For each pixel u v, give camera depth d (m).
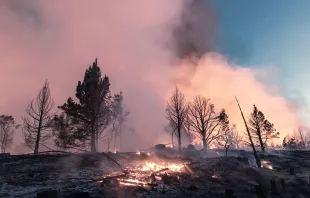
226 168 20.50
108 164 19.84
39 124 27.91
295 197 14.84
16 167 17.25
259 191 13.99
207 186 15.20
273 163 26.95
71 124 29.02
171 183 14.78
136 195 11.52
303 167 24.98
